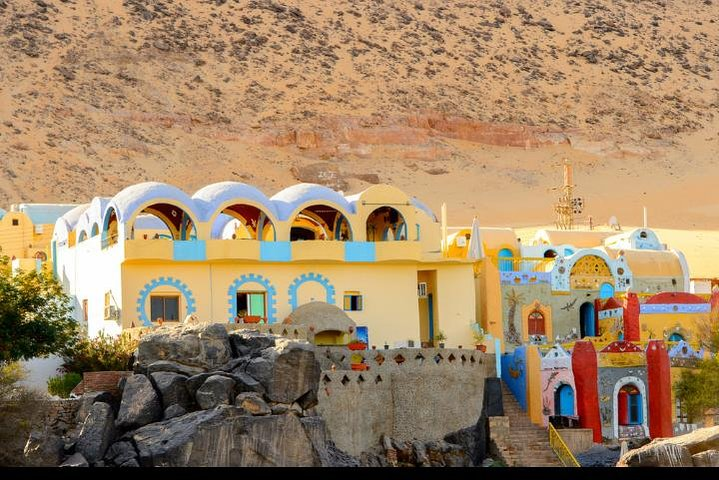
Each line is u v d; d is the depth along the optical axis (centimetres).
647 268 8638
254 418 5525
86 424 5500
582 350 7194
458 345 7675
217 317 7238
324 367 6469
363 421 6362
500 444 6800
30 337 6072
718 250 12488
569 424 7106
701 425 7281
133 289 7119
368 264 7556
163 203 7250
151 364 5766
